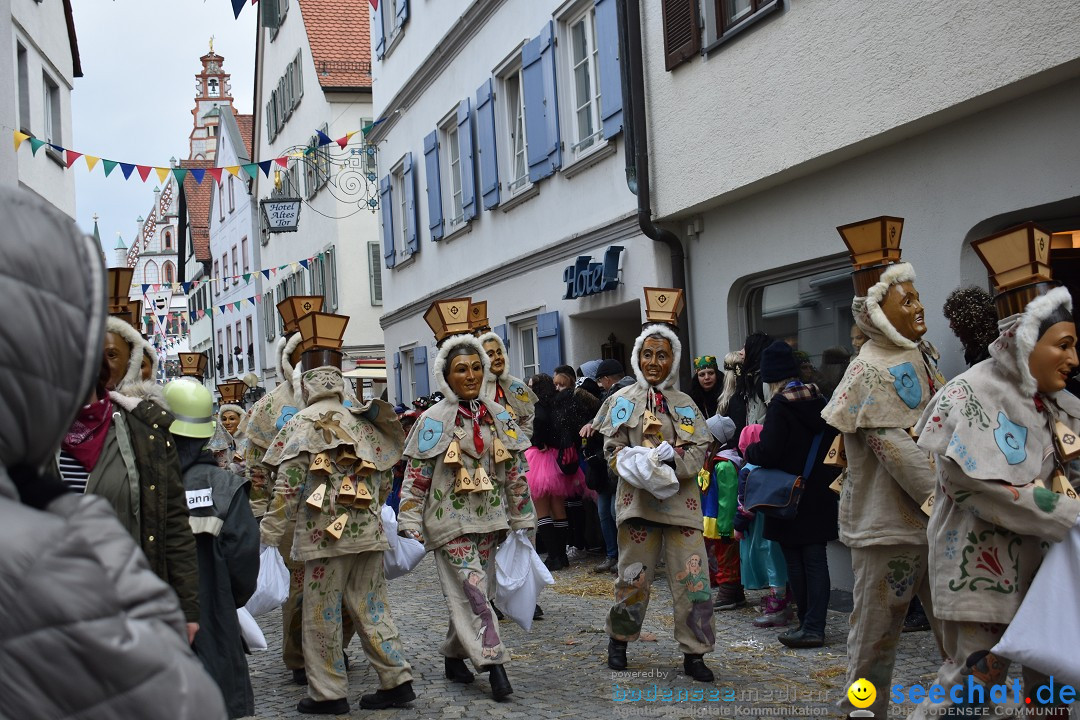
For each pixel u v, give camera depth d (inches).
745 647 257.1
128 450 150.8
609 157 442.3
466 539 232.8
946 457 137.7
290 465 221.8
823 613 252.4
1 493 58.6
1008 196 256.5
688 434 232.7
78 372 60.9
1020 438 138.3
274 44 1240.8
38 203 60.8
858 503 176.6
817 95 308.2
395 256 786.2
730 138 352.5
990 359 145.2
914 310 176.7
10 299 58.0
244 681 168.2
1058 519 132.0
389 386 828.0
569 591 350.9
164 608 61.5
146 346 193.9
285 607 251.9
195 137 2878.9
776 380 255.1
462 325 243.3
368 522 224.5
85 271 61.4
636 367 240.5
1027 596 134.0
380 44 790.5
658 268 409.4
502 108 563.5
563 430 394.3
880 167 300.8
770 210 353.1
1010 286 143.8
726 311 381.1
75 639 55.8
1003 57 241.3
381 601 228.7
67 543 57.4
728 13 357.7
